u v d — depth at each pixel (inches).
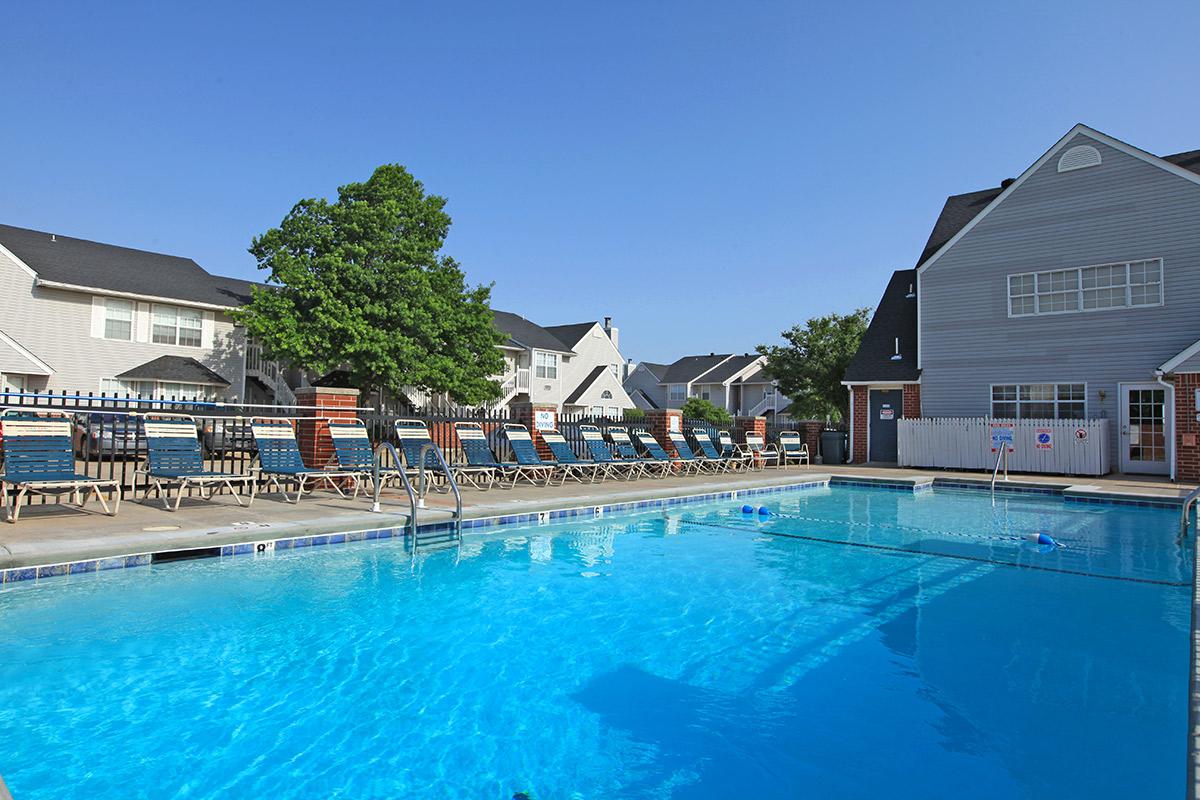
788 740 126.0
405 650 168.7
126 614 183.0
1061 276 668.1
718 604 214.2
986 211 711.1
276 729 126.3
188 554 229.3
